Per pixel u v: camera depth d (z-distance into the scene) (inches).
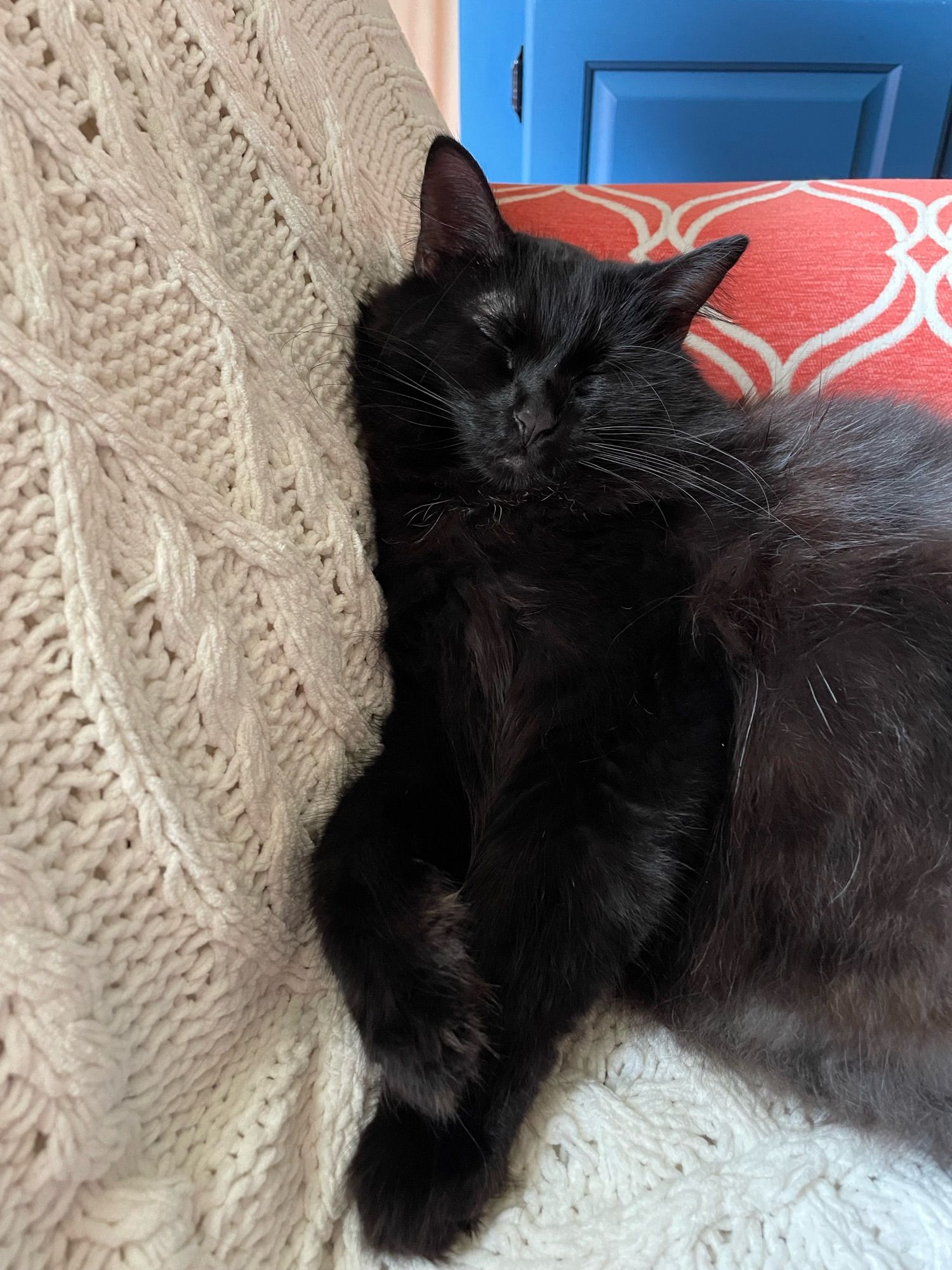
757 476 17.3
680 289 18.6
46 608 10.2
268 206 14.7
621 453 17.3
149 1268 9.6
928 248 20.9
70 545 10.4
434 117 21.9
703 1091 13.8
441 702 16.1
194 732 11.7
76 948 9.8
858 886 14.5
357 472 15.9
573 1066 14.2
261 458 13.2
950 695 14.5
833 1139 13.4
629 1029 15.0
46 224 10.8
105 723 10.4
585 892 14.5
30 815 9.7
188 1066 11.3
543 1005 14.1
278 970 12.9
